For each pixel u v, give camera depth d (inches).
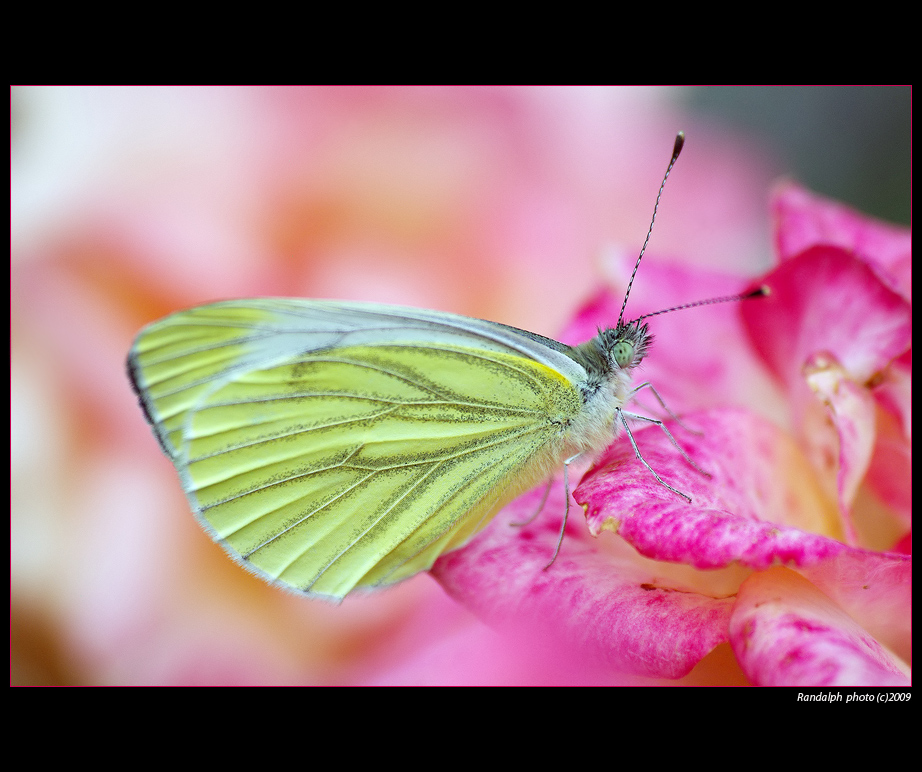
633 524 7.6
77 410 8.1
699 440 7.8
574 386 8.1
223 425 8.1
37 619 8.0
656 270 8.3
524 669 7.7
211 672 8.0
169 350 8.0
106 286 8.1
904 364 7.8
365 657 8.0
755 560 7.5
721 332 8.2
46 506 8.0
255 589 8.1
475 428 8.1
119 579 8.0
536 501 8.1
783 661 7.4
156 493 8.1
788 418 8.1
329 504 8.1
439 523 8.1
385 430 8.1
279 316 8.1
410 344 8.1
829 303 7.9
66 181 8.1
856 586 7.5
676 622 7.6
